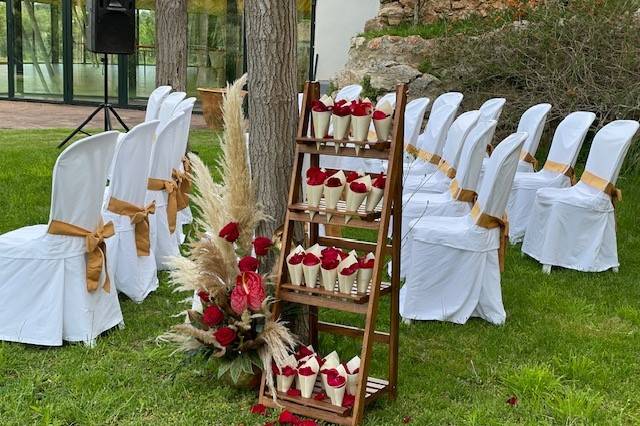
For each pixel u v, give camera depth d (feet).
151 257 14.66
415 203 15.60
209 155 29.68
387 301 14.66
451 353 12.36
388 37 32.78
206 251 10.34
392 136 9.64
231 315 10.36
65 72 46.68
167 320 13.30
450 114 19.70
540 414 10.32
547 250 17.04
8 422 9.64
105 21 27.53
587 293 15.69
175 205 16.02
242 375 10.52
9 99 47.52
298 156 10.25
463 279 13.57
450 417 10.20
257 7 10.68
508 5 31.32
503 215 13.76
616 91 26.73
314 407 9.81
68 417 9.82
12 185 23.20
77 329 11.93
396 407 10.44
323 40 46.29
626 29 26.99
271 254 11.10
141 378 10.93
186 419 9.86
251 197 10.59
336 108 9.87
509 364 11.94
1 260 11.67
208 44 43.73
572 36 27.73
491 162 13.64
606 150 16.97
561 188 17.84
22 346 11.78
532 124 20.83
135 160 13.61
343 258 10.02
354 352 12.05
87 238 11.73
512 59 29.07
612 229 17.17
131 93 46.34
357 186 9.61
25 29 46.83
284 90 10.89
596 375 11.62
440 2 34.22
